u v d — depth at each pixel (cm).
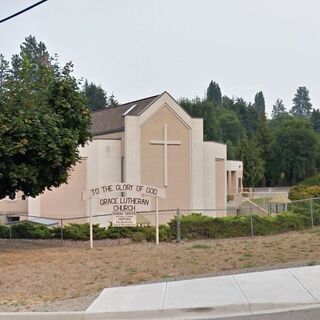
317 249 1565
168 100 3550
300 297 962
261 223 2333
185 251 1606
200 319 883
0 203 3500
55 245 2058
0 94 1809
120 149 3519
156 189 1944
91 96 13262
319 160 10119
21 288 1140
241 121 13538
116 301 984
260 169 9231
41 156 1733
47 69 1950
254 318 865
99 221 3183
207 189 3753
